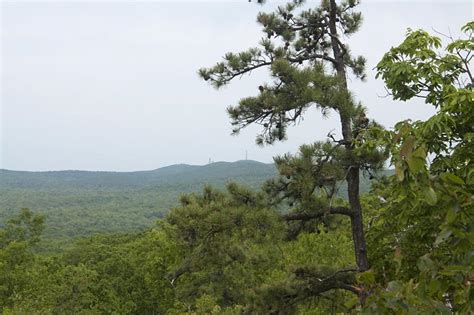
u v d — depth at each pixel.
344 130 9.23
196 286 25.31
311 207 9.06
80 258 44.34
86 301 35.69
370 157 8.41
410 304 2.10
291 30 10.54
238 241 8.95
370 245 9.17
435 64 7.67
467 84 7.11
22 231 36.66
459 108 6.11
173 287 31.19
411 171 2.12
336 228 10.34
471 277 2.03
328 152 8.48
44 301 34.78
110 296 36.66
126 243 47.44
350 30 10.65
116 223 126.19
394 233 8.04
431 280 2.11
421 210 5.70
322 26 10.57
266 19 10.35
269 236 8.72
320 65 9.03
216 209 8.84
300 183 8.41
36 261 40.38
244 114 9.44
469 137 5.80
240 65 9.76
